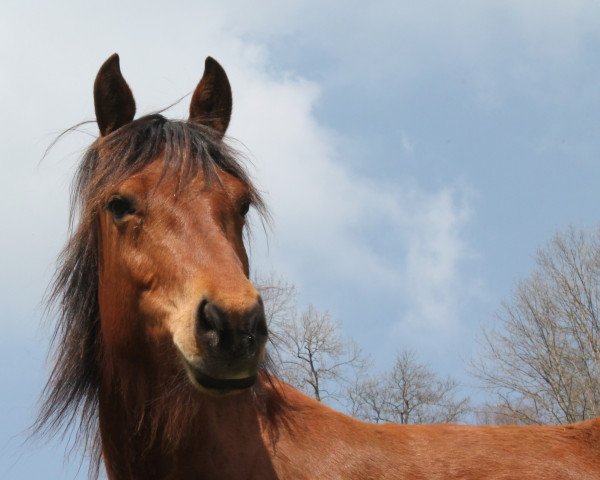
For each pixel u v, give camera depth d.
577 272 17.80
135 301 3.65
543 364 17.16
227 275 3.32
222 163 3.97
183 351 3.27
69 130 4.54
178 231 3.56
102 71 4.21
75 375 4.00
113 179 3.77
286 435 3.87
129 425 3.76
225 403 3.77
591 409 16.78
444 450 4.07
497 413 17.02
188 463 3.64
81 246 4.02
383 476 3.86
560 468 4.13
